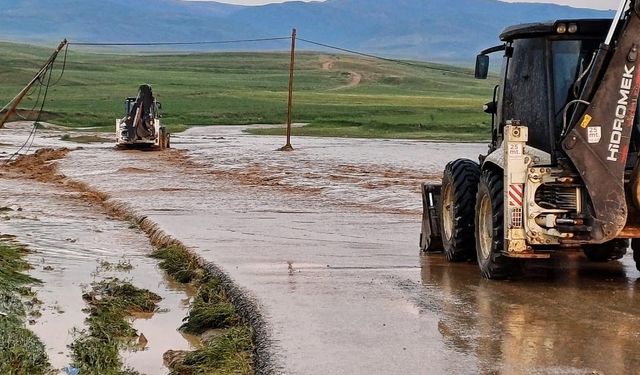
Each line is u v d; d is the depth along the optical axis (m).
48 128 70.38
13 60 190.75
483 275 13.95
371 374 9.27
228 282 13.66
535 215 12.62
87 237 19.58
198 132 68.50
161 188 28.31
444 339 10.47
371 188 27.95
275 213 22.61
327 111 100.25
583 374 9.20
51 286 14.59
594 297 12.54
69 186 30.03
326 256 15.97
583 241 12.52
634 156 12.63
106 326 12.14
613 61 12.17
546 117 13.14
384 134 66.75
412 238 18.31
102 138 57.62
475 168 15.04
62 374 10.20
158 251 17.47
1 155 43.25
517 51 13.84
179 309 13.44
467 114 96.56
